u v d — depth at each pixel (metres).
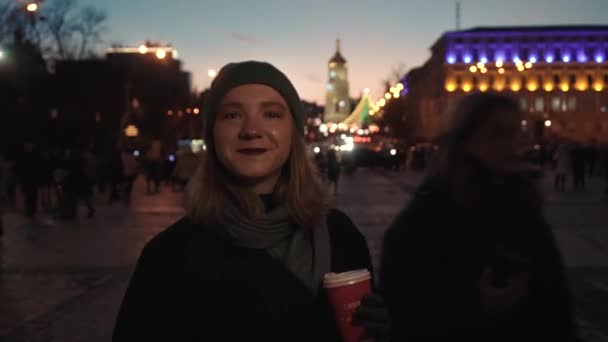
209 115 2.42
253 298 2.22
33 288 9.33
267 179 2.41
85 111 57.19
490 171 2.83
